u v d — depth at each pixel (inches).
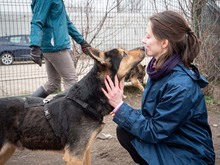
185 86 93.7
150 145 104.7
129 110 103.2
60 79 199.0
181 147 101.9
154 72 101.0
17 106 123.9
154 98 101.4
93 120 120.3
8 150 136.9
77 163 118.6
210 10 277.9
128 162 156.6
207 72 271.9
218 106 260.4
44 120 121.2
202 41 267.4
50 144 123.1
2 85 296.8
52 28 175.0
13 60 326.6
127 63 124.6
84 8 293.9
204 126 104.3
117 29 331.3
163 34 98.8
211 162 104.8
